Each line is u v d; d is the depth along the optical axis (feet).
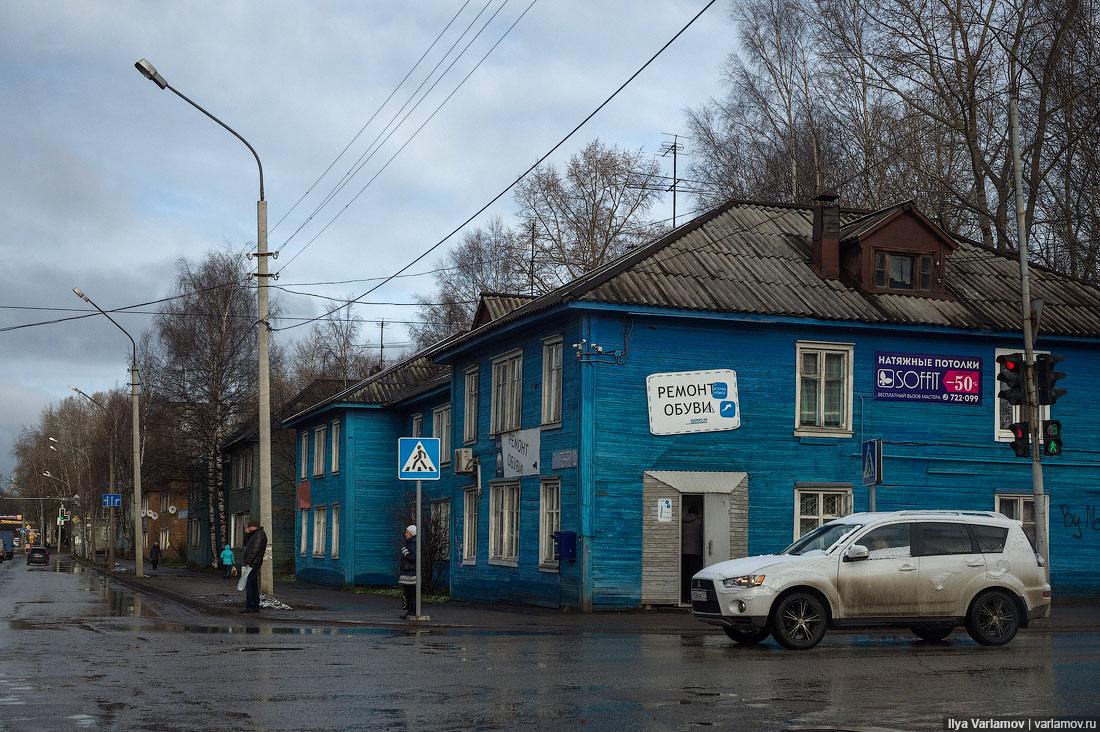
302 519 159.02
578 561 77.82
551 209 172.86
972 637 52.21
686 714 31.55
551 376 85.76
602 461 78.38
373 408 135.54
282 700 33.99
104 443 300.40
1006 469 87.71
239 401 196.65
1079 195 113.91
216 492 199.21
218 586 120.57
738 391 81.61
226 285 190.08
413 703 33.42
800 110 136.67
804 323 81.82
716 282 82.74
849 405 84.12
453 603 93.66
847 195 134.10
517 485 91.04
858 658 45.65
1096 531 89.66
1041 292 93.50
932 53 118.93
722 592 50.49
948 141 127.65
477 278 200.23
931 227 88.99
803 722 30.30
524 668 41.83
